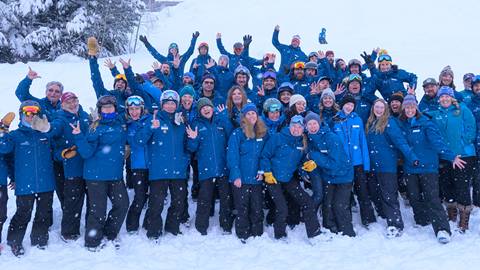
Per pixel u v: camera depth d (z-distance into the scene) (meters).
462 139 5.86
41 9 15.45
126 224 5.76
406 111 5.78
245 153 5.63
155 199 5.50
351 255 5.06
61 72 13.07
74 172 5.46
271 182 5.56
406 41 17.09
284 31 20.52
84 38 16.70
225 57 8.12
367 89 7.04
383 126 5.78
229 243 5.51
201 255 5.16
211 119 5.85
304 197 5.62
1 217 5.13
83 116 5.89
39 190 5.15
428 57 14.45
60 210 6.36
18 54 15.45
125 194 5.42
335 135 5.68
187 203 6.08
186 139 5.70
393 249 5.22
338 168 5.59
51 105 6.13
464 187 5.72
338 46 17.05
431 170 5.63
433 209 5.51
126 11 17.77
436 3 23.48
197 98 7.33
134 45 19.16
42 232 5.28
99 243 5.23
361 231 5.83
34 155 5.17
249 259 5.06
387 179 5.80
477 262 4.69
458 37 17.12
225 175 5.82
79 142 5.09
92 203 5.24
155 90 6.66
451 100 6.02
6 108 9.95
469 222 5.96
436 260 4.77
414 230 5.79
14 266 4.79
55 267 4.76
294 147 5.61
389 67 7.23
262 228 5.68
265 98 7.14
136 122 5.75
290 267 4.79
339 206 5.64
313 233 5.51
